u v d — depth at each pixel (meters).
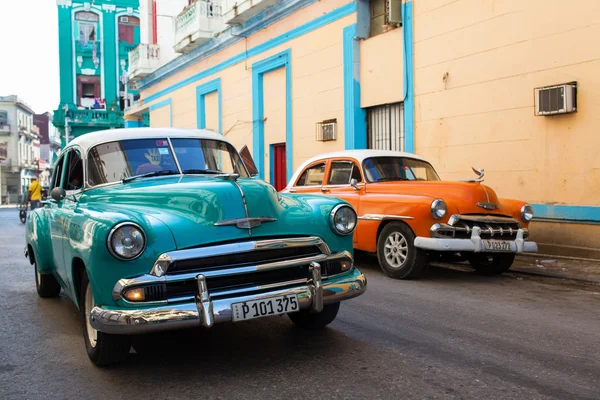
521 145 9.13
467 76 10.05
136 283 3.38
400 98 11.63
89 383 3.64
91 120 38.62
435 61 10.72
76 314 5.66
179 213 3.69
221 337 4.59
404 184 7.34
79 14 38.81
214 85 19.38
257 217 3.75
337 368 3.79
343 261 4.10
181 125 22.33
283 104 15.77
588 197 8.20
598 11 8.01
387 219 7.22
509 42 9.28
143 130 5.16
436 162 10.77
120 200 4.07
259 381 3.58
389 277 7.27
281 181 16.27
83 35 38.88
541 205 8.80
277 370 3.77
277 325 4.93
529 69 8.98
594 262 7.95
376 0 12.59
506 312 5.36
